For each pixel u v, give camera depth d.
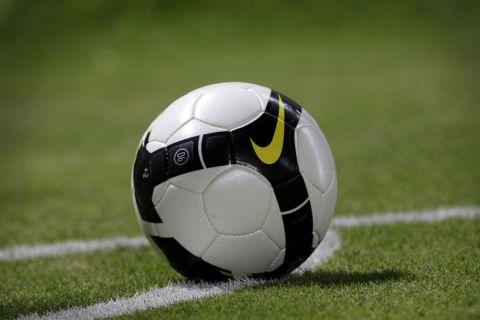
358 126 15.69
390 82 21.56
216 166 5.23
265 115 5.39
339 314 4.58
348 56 27.23
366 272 5.90
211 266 5.44
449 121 15.60
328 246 7.21
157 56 29.97
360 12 33.34
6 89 24.92
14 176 12.78
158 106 20.27
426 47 27.80
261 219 5.28
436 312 4.57
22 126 18.42
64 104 21.48
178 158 5.30
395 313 4.58
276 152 5.30
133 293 5.72
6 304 5.76
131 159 13.99
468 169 11.00
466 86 20.11
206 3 35.00
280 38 31.56
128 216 9.38
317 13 33.53
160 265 6.77
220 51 30.14
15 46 32.59
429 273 5.67
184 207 5.31
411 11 33.09
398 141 13.80
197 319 4.66
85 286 6.13
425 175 10.79
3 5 35.88
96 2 35.47
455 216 8.20
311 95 20.17
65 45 32.31
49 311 5.43
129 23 33.84
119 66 28.52
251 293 5.16
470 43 27.75
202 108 5.41
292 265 5.61
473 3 32.97
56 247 7.95
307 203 5.40
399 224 8.02
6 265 7.28
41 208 10.12
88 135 16.86
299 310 4.68
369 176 11.02
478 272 5.65
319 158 5.52
